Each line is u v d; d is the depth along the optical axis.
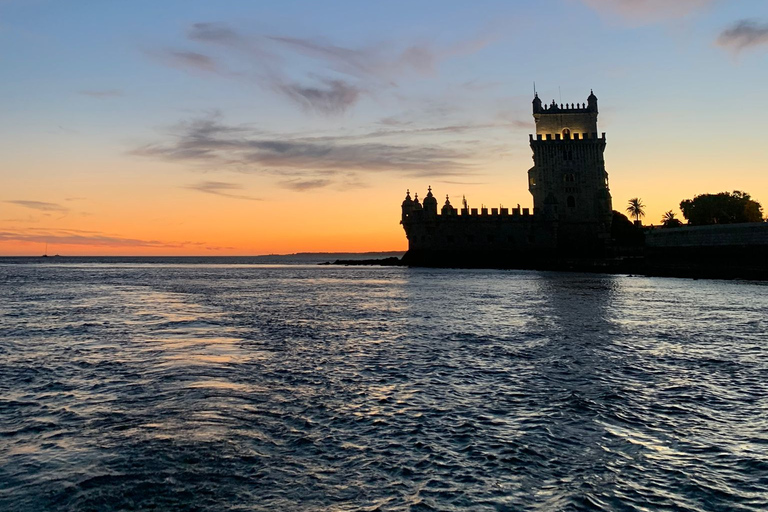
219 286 58.94
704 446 8.98
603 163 114.81
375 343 19.17
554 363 15.48
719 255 71.81
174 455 8.47
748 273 60.88
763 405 11.26
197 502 6.98
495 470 8.02
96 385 12.89
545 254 110.50
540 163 114.44
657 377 13.72
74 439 9.18
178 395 11.95
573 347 18.09
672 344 18.62
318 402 11.50
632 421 10.23
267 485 7.49
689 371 14.39
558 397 11.88
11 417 10.42
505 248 111.06
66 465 8.09
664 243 82.75
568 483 7.59
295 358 16.33
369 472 7.93
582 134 115.62
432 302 36.03
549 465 8.21
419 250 115.69
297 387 12.77
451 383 13.17
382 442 9.12
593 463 8.29
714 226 72.75
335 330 22.72
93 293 47.09
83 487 7.36
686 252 78.06
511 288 50.00
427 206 113.00
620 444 9.06
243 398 11.75
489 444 9.05
